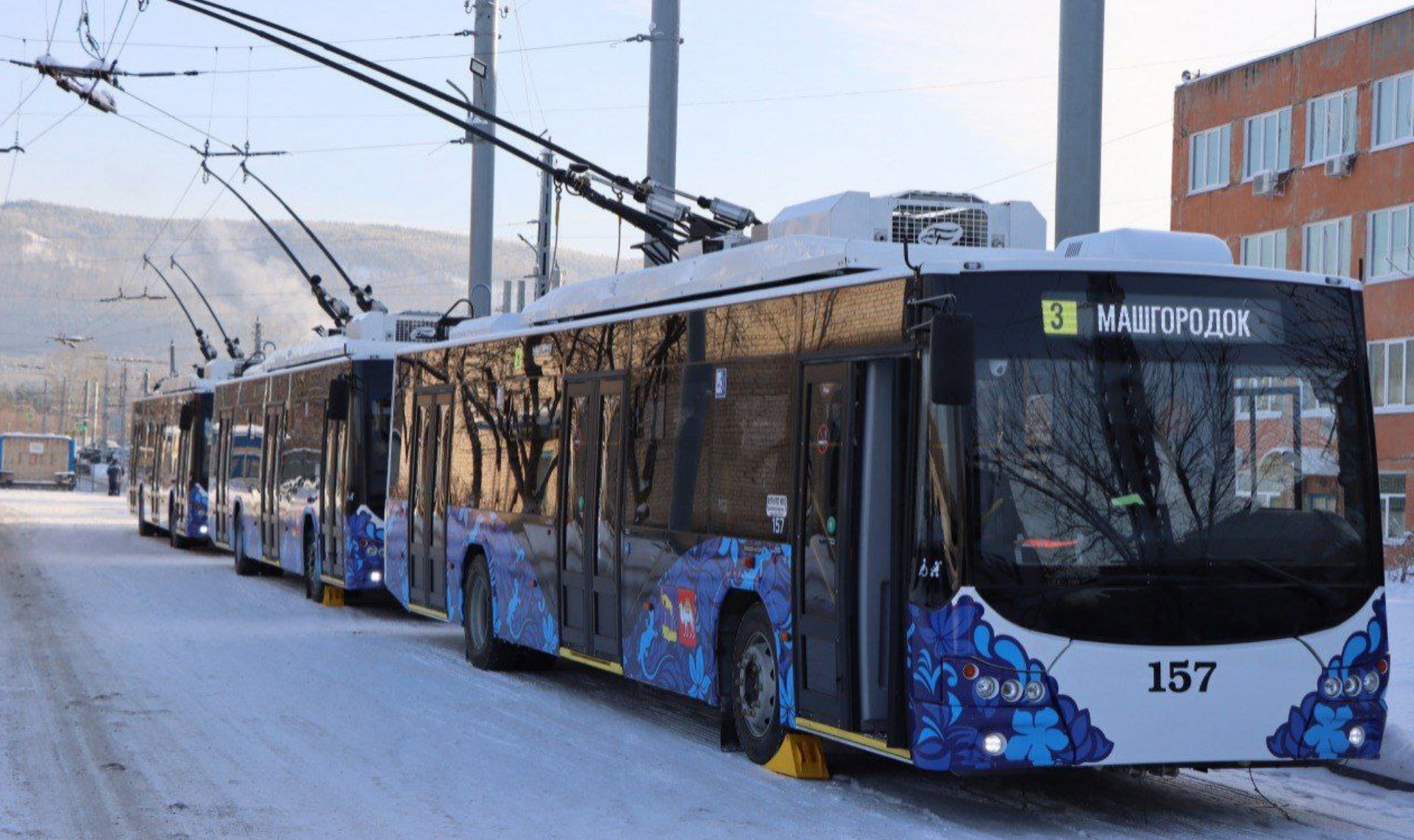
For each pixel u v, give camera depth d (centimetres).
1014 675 824
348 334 2262
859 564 917
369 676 1458
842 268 977
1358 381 895
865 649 912
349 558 2048
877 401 914
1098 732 830
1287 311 888
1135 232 920
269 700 1291
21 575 2611
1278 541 863
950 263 861
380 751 1066
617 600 1229
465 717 1223
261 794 920
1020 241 1157
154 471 3822
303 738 1110
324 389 2216
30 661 1525
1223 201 4303
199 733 1129
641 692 1393
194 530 3341
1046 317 858
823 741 1058
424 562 1725
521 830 837
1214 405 868
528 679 1464
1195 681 841
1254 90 4206
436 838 815
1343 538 875
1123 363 861
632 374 1228
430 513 1708
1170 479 855
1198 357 871
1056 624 830
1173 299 873
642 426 1204
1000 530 832
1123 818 888
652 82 2034
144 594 2308
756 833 837
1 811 871
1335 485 880
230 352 3456
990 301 855
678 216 1540
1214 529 855
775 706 1011
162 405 3806
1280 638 856
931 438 851
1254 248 4197
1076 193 1197
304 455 2311
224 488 2944
